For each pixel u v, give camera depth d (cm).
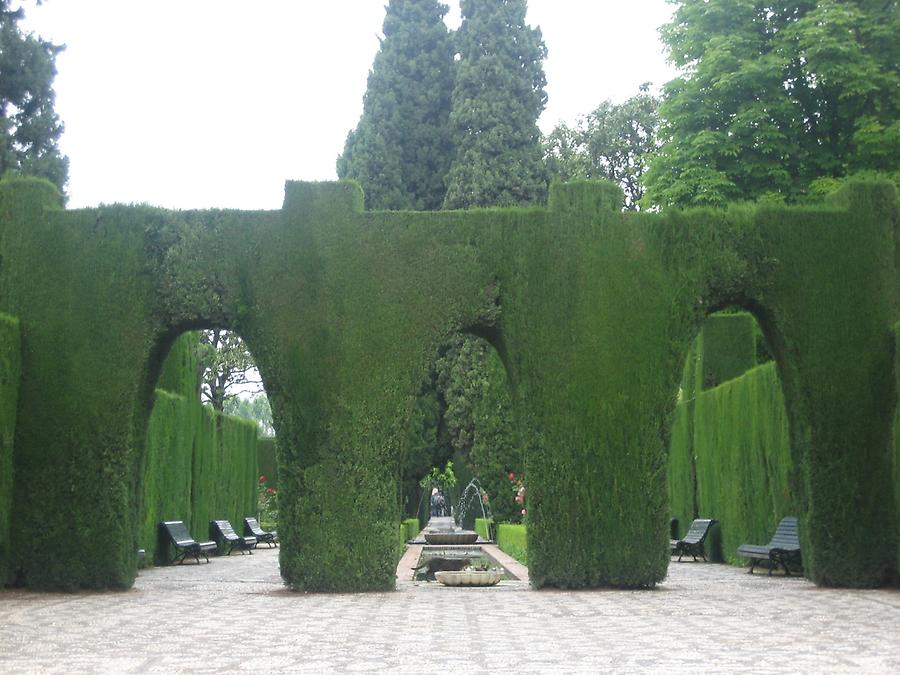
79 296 1402
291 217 1403
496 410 2789
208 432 2381
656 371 1382
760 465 1820
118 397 1383
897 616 1030
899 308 1420
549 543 1358
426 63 3375
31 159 2867
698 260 1409
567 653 769
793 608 1111
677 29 2692
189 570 1808
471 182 3145
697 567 1912
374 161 3275
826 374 1402
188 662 730
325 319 1377
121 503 1370
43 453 1366
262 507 3500
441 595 1285
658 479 1369
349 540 1337
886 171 2378
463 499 4353
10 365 1345
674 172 2583
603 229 1407
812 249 1423
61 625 964
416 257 1395
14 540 1352
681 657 747
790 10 2559
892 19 2434
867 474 1391
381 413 1362
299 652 780
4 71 2947
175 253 1402
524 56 3272
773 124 2486
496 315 1394
